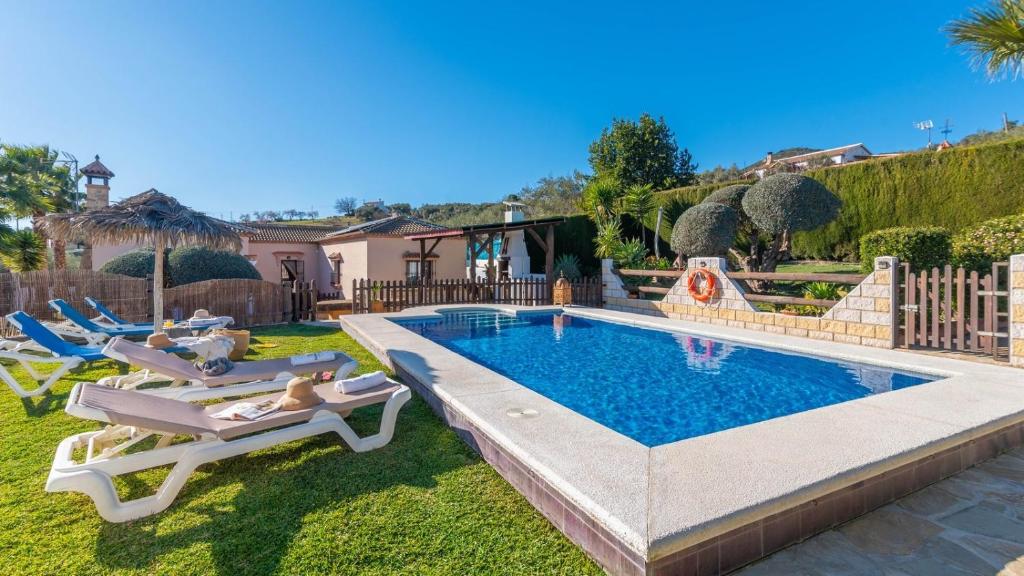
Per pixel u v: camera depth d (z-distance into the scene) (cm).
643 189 1914
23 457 378
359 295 1415
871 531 280
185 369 502
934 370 609
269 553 253
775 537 260
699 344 925
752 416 512
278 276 2600
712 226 1455
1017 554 255
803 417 394
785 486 268
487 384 500
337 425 373
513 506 303
